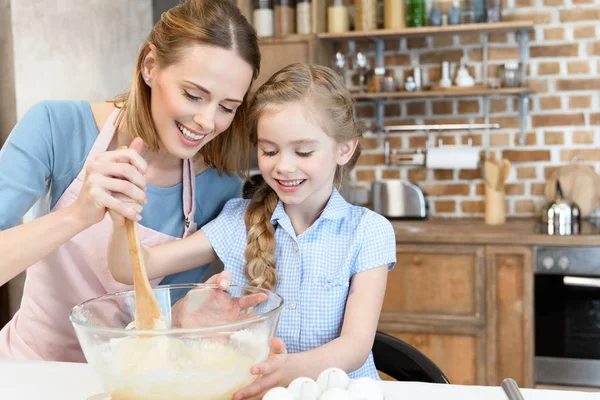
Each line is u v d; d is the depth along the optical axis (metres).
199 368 0.78
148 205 1.35
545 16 3.17
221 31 1.12
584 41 3.14
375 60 3.36
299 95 1.24
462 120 3.29
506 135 3.25
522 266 2.70
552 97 3.19
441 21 3.16
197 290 1.00
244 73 1.16
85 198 1.00
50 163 1.29
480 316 2.74
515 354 2.72
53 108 1.30
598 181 3.13
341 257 1.34
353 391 0.82
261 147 1.29
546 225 2.94
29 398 0.95
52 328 1.35
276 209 1.37
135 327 0.93
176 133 1.18
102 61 2.87
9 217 1.19
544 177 3.22
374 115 3.38
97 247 1.31
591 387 2.66
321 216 1.34
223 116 1.19
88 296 1.33
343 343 1.13
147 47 1.21
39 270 1.34
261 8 3.12
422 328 2.80
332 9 3.19
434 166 3.18
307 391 0.81
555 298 2.68
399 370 1.32
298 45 3.05
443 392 0.95
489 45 3.23
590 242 2.61
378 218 1.37
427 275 2.80
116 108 1.36
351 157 1.45
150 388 0.77
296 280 1.33
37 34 2.51
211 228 1.39
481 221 3.16
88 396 0.95
